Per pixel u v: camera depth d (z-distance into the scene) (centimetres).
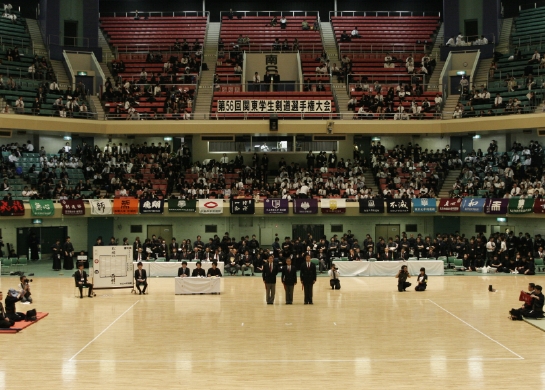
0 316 2009
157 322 2119
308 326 2048
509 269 3484
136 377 1489
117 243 3900
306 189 3994
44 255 4103
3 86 4250
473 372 1526
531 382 1447
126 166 4247
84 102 4384
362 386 1419
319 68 4906
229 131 4250
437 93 4653
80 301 2556
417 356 1672
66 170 4166
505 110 4144
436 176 4184
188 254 3606
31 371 1540
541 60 4506
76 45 4991
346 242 3662
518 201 3675
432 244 3731
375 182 4259
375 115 4375
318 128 4250
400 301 2536
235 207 3900
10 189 3859
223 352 1716
